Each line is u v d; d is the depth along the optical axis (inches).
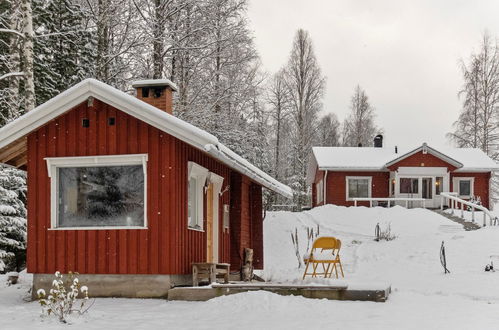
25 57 663.8
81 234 441.7
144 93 518.9
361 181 1485.0
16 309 374.6
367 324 308.8
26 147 478.3
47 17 941.8
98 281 435.8
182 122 422.3
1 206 644.7
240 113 1009.5
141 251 430.3
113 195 445.7
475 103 1857.8
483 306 392.8
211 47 882.8
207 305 378.0
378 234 997.8
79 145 449.7
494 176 1936.5
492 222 1128.8
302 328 297.9
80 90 435.5
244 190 645.3
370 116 2667.3
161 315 346.6
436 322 317.1
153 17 821.2
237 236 609.0
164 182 431.8
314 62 2069.4
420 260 789.9
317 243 562.9
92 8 852.0
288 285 405.7
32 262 447.2
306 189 2086.6
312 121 2158.0
